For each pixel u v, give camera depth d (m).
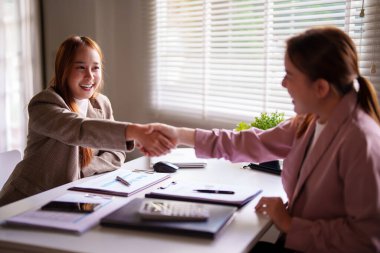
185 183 1.40
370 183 0.92
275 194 1.31
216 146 1.39
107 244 0.91
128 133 1.39
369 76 1.87
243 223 1.05
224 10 2.31
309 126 1.17
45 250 0.90
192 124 2.57
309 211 1.04
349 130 0.99
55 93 1.60
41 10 2.89
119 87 2.82
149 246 0.90
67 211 1.09
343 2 1.94
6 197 1.54
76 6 2.76
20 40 2.74
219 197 1.21
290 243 1.01
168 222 0.99
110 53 2.77
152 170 1.62
